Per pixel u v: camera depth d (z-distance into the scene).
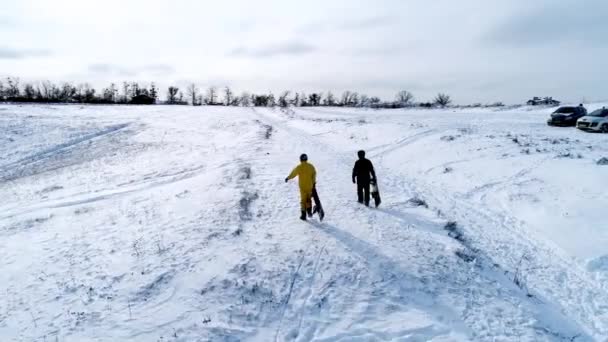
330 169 16.02
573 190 11.27
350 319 5.66
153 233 8.77
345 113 50.12
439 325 5.54
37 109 49.34
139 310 5.84
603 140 18.64
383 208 10.57
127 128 36.38
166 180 16.05
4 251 8.67
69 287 6.68
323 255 7.44
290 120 41.38
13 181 19.31
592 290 6.93
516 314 5.93
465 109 55.41
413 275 6.79
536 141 18.27
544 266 7.84
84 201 13.41
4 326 5.66
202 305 5.88
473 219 10.55
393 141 22.84
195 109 60.56
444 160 17.30
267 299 6.07
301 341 5.20
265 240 8.10
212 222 9.08
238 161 17.50
